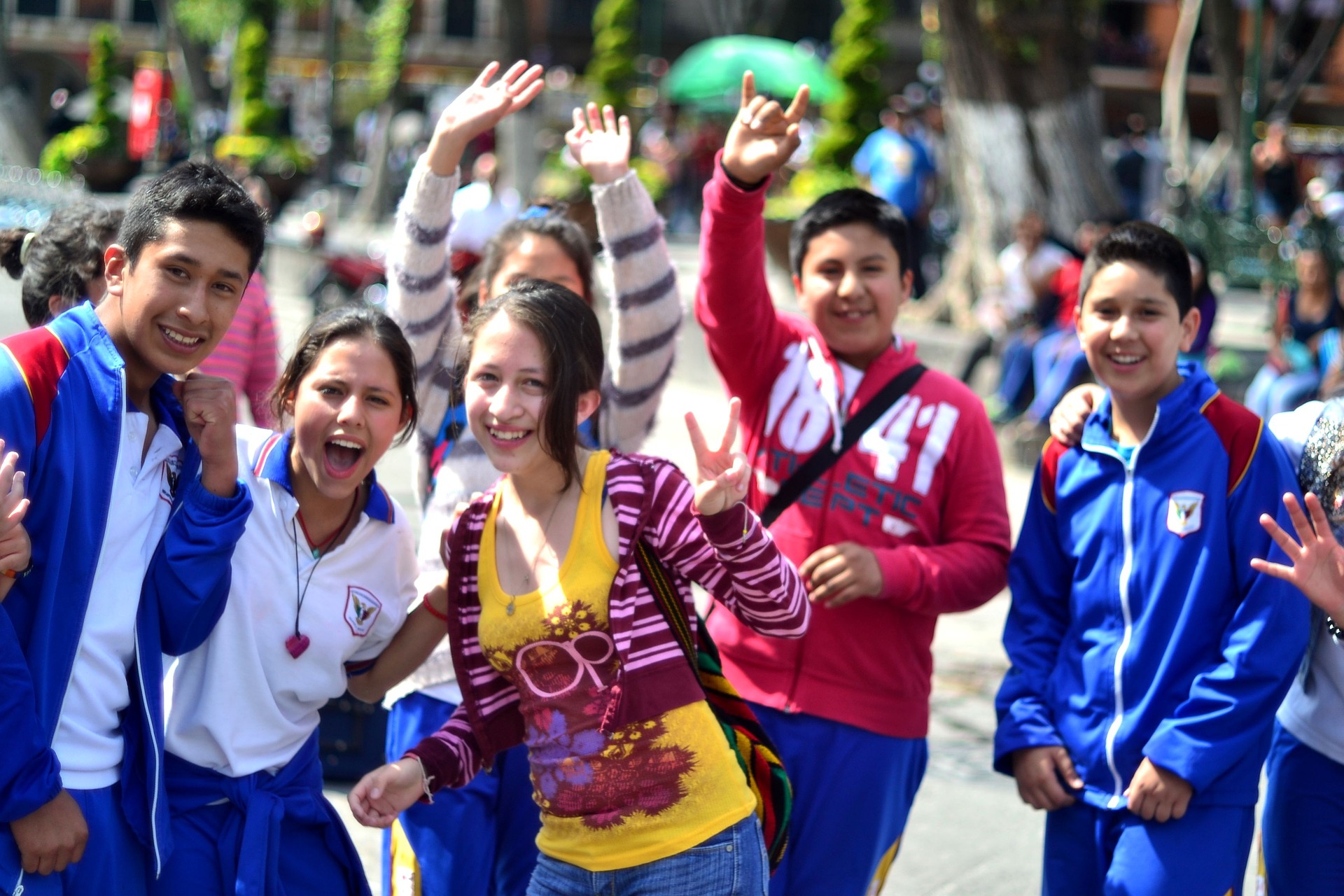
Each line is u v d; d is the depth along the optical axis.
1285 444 3.21
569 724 2.63
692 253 19.67
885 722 3.33
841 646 3.31
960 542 3.38
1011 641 3.32
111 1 40.84
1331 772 3.17
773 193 16.81
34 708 2.41
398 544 2.93
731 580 2.68
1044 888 3.25
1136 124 19.59
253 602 2.75
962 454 3.42
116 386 2.54
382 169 25.05
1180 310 3.13
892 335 3.57
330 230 22.23
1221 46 17.38
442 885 3.20
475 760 2.84
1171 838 3.00
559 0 39.44
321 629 2.81
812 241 3.49
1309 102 30.89
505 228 3.67
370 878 4.17
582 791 2.62
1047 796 3.15
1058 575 3.31
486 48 39.34
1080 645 3.18
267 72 27.78
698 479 2.60
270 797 2.77
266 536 2.77
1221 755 2.93
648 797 2.61
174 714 2.74
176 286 2.54
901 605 3.24
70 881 2.55
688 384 12.65
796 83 23.55
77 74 41.03
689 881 2.59
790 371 3.51
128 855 2.63
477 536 2.77
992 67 11.26
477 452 3.40
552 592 2.63
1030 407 10.12
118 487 2.58
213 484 2.63
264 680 2.77
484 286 3.65
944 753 5.38
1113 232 3.18
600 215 3.56
